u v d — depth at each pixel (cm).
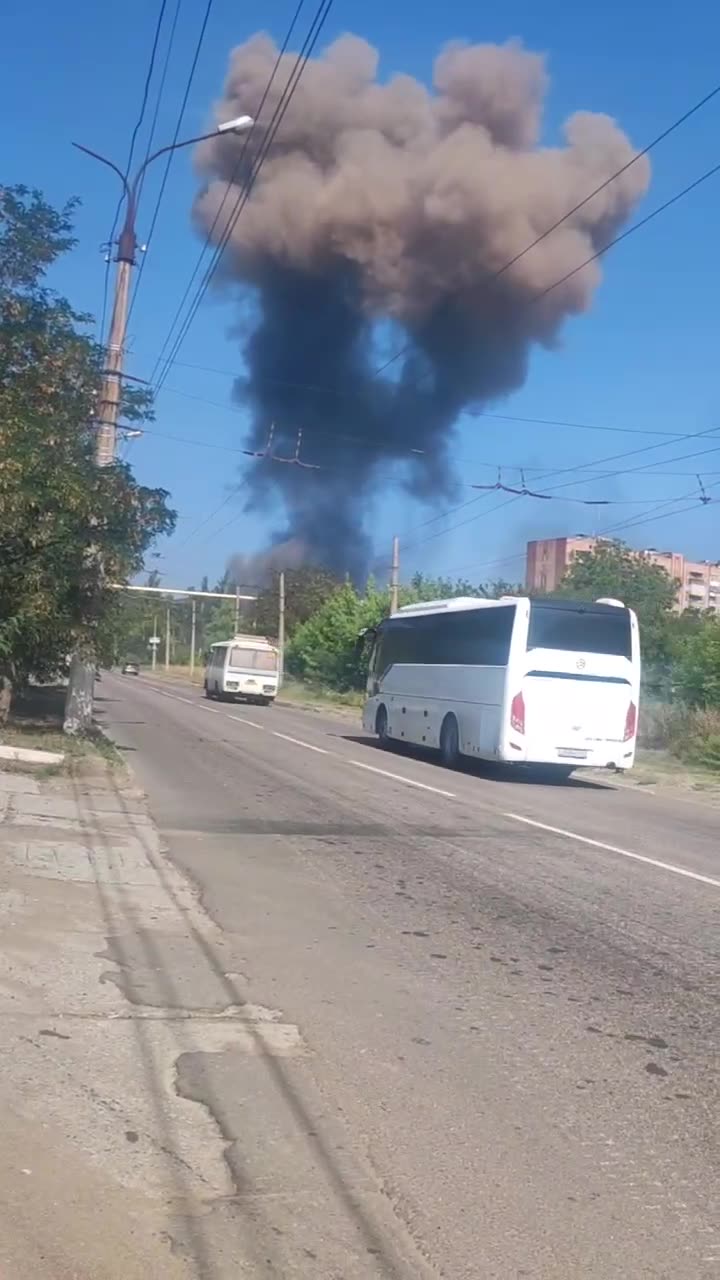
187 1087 502
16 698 3127
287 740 2644
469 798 1686
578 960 759
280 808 1441
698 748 2600
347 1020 607
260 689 4762
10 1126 450
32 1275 347
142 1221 383
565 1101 512
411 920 852
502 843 1248
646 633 3303
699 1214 411
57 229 1772
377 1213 398
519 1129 477
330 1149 447
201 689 6303
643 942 816
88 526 1798
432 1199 411
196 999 627
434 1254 373
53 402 1805
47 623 1820
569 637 1972
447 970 718
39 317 1777
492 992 675
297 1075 524
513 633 1966
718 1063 571
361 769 2030
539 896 964
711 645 2877
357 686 5600
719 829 1519
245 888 936
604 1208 411
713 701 2819
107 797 1427
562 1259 375
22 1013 583
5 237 1730
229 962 706
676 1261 377
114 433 1969
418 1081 525
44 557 1716
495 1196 416
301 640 6178
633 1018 638
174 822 1277
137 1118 466
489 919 868
